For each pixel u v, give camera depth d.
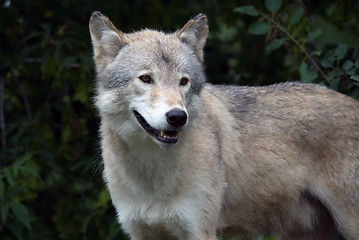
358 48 15.88
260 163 9.91
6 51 14.03
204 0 15.52
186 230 9.31
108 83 9.11
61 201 14.55
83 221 13.59
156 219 9.32
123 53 9.14
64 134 13.94
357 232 10.08
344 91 11.77
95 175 14.07
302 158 10.08
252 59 15.15
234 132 9.84
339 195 10.05
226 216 10.09
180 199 9.22
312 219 10.59
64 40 13.28
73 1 15.07
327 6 13.78
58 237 14.53
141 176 9.22
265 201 10.14
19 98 14.65
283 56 14.96
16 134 13.70
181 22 14.94
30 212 13.95
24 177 13.05
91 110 13.87
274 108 10.10
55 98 14.64
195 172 9.18
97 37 9.39
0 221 13.32
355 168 10.01
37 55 13.97
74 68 13.57
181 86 8.90
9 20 13.90
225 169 9.73
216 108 9.82
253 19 14.76
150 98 8.70
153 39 9.21
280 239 10.71
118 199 9.54
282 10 12.98
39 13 14.42
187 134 9.07
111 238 12.91
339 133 10.03
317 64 12.53
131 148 9.12
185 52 9.16
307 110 10.10
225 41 15.66
